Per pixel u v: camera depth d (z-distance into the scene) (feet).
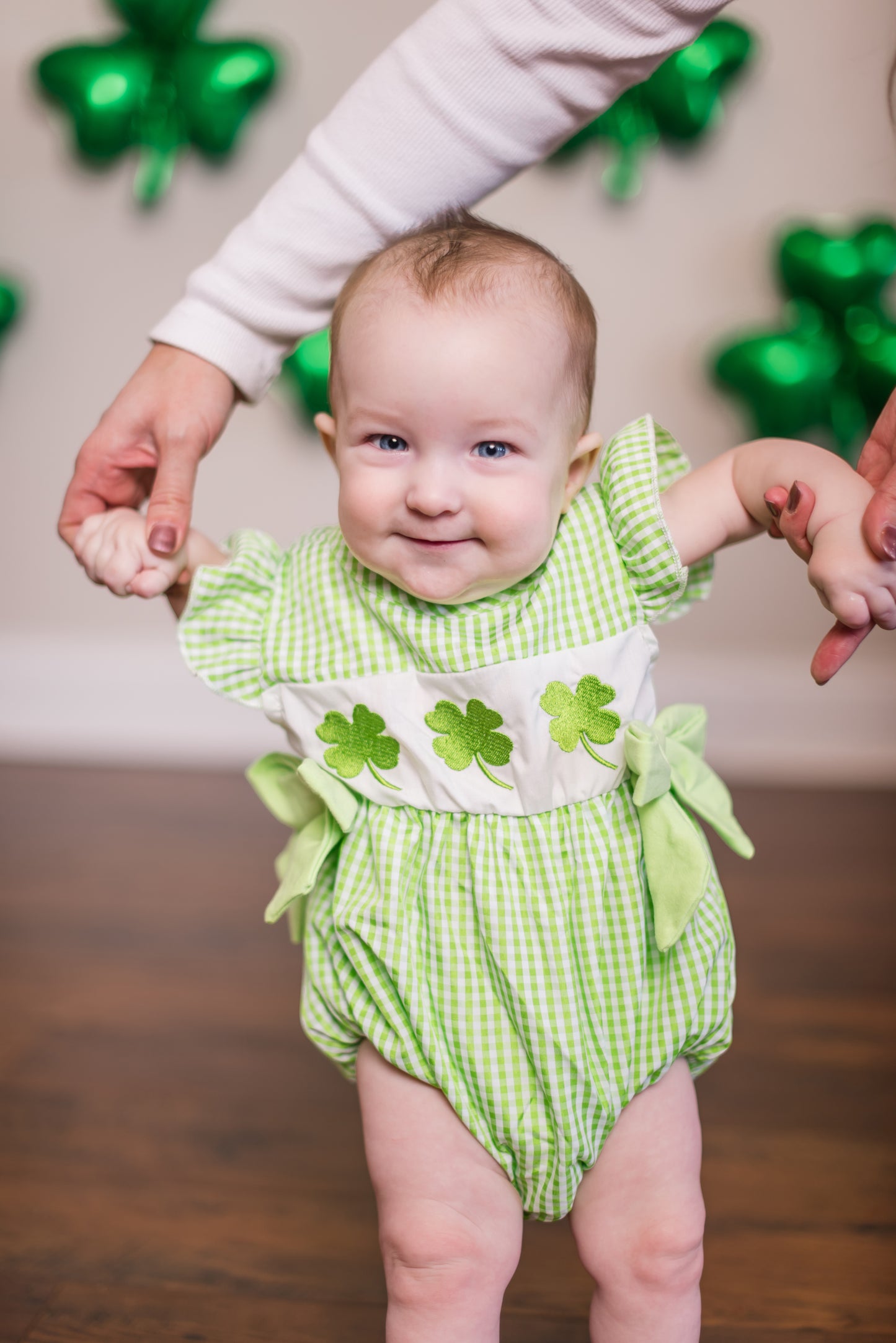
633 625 3.16
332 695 3.25
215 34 7.86
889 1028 5.32
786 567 8.15
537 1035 3.07
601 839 3.14
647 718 3.24
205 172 8.01
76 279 8.25
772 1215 4.21
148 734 8.71
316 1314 3.82
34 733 8.77
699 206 7.76
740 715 8.30
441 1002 3.16
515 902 3.11
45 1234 4.15
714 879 3.40
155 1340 3.72
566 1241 4.21
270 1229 4.18
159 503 3.50
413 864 3.21
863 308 7.20
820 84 7.52
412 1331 3.08
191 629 3.42
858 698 8.23
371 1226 4.20
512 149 3.46
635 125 7.57
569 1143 3.08
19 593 8.71
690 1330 3.15
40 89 7.70
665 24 3.22
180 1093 4.91
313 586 3.36
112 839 7.30
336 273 3.63
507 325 2.86
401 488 2.90
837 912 6.37
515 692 3.09
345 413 2.96
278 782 3.50
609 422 8.13
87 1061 5.12
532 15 3.27
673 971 3.20
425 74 3.37
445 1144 3.15
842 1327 3.74
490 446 2.88
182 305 3.72
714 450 8.06
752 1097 4.86
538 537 2.94
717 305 7.88
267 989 5.69
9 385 8.42
